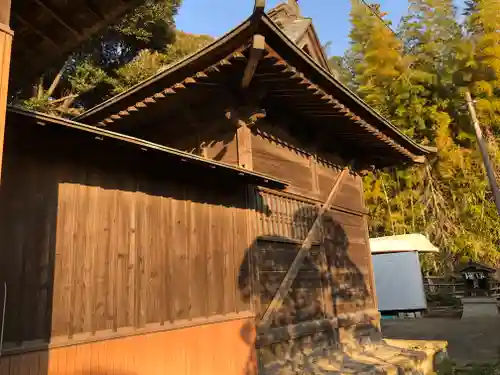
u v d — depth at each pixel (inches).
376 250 595.8
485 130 685.9
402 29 798.5
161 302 143.6
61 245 118.5
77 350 116.4
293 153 243.3
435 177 693.3
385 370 206.8
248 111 198.5
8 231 107.3
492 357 301.4
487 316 506.9
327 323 229.9
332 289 249.0
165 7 611.5
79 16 122.5
